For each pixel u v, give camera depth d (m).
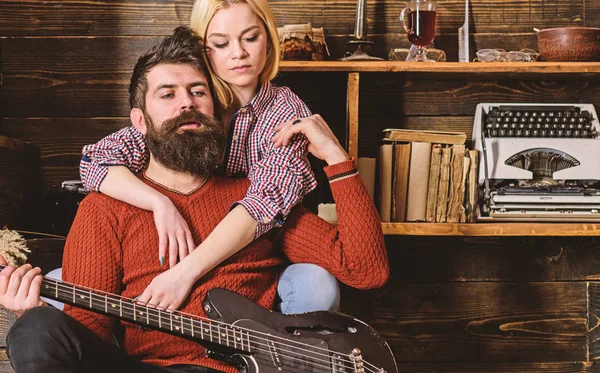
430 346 2.87
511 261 2.88
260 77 2.14
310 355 1.69
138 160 1.96
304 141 2.01
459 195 2.63
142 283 1.77
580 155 2.66
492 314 2.88
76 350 1.45
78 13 2.84
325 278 1.92
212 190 1.92
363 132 2.89
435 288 2.88
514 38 2.90
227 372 1.69
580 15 2.91
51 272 2.02
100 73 2.85
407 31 2.68
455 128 2.90
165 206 1.79
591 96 2.90
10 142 2.50
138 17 2.85
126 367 1.58
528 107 2.75
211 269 1.79
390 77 2.85
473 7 2.89
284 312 1.90
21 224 2.61
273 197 1.88
